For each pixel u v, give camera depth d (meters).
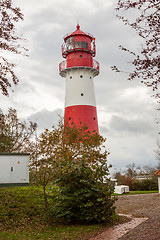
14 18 9.61
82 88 36.06
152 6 6.25
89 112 35.25
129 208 18.28
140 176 46.81
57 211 12.85
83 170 13.41
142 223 12.17
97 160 21.67
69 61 36.97
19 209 13.77
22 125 32.12
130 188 34.69
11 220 12.34
